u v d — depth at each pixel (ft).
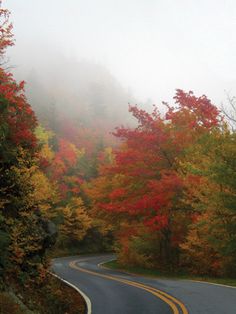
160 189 86.22
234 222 71.31
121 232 113.60
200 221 73.97
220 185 72.02
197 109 95.45
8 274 41.78
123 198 98.99
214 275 86.17
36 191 53.26
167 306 45.65
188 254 91.45
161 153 95.45
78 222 179.93
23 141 49.85
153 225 87.86
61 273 93.04
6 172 44.78
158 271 94.79
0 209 43.60
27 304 38.27
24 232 45.75
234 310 41.06
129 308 45.96
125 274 92.68
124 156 96.07
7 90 47.80
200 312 40.93
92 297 55.11
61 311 45.34
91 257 166.20
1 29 48.52
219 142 75.00
